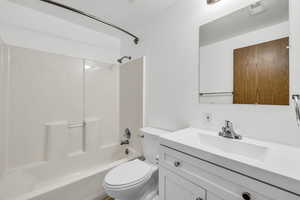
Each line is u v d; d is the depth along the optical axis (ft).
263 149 2.70
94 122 6.93
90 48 7.03
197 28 4.23
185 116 4.54
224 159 2.20
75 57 6.51
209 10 3.98
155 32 5.63
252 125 3.23
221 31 3.75
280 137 2.86
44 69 5.71
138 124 5.99
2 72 4.80
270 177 1.78
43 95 5.69
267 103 3.03
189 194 2.70
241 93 3.41
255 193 1.90
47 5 5.23
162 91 5.30
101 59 7.38
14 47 5.06
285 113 2.81
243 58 3.39
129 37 7.15
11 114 5.02
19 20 5.17
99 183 5.06
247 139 3.18
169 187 3.11
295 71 2.70
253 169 1.92
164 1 4.89
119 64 7.91
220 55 3.77
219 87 3.78
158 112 5.46
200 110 4.15
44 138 5.68
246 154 2.91
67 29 6.29
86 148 6.62
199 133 3.67
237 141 3.07
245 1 3.36
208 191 2.40
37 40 5.59
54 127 5.81
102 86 7.40
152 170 4.33
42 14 5.67
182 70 4.63
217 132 3.73
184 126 4.57
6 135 4.89
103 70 7.43
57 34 6.02
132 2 4.98
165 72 5.19
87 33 6.88
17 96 5.13
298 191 1.59
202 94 4.11
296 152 2.44
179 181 2.88
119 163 5.61
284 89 2.83
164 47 5.24
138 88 6.00
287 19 2.81
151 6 5.16
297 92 2.67
